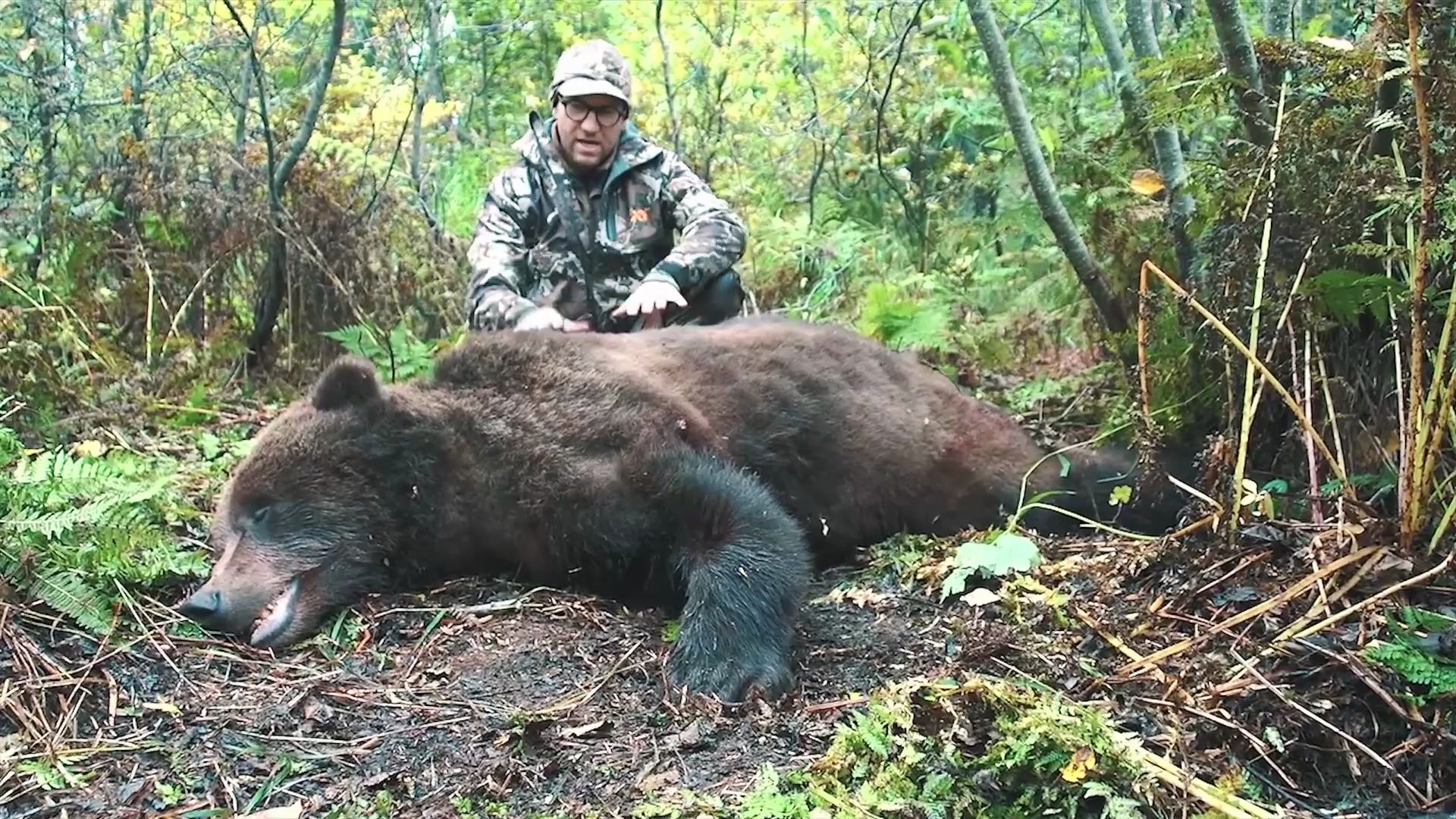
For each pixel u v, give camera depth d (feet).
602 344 16.11
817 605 14.02
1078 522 17.38
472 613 13.56
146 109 27.96
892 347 24.21
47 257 25.76
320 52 32.37
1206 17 22.29
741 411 16.10
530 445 14.28
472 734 10.76
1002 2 30.45
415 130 32.96
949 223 29.55
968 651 11.46
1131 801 9.06
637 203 21.35
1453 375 11.64
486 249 20.52
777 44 37.35
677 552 13.43
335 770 10.25
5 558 12.61
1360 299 13.44
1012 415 21.02
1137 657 11.28
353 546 14.15
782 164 35.68
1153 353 17.42
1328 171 13.83
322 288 27.04
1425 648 10.61
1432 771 9.93
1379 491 13.48
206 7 29.07
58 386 20.25
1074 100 26.81
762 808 9.09
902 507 17.28
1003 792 9.42
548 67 40.01
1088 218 21.08
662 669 12.09
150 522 14.87
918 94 32.07
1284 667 10.84
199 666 12.28
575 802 9.61
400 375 24.09
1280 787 9.82
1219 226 15.76
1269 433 15.89
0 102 26.13
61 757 10.34
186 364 23.95
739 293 21.25
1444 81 12.28
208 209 26.37
